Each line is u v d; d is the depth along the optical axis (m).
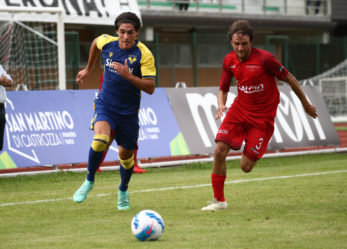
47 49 63.81
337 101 88.88
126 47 19.95
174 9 92.12
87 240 16.02
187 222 18.53
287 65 80.81
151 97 39.72
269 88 20.97
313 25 101.19
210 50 91.75
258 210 20.69
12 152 33.97
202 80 91.31
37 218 19.81
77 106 37.06
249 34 20.30
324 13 104.62
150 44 64.31
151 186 28.73
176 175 34.44
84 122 36.91
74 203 23.28
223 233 16.69
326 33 105.25
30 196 25.81
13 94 35.19
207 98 42.31
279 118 44.69
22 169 37.44
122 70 19.44
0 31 55.69
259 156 21.27
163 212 20.62
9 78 28.91
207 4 94.25
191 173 35.62
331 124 47.62
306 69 87.50
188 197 24.53
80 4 54.94
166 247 14.98
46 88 64.12
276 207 21.28
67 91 37.09
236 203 22.44
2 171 36.78
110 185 29.81
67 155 35.53
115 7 57.06
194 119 40.91
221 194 21.14
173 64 88.38
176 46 88.94
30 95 35.78
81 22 54.62
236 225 17.91
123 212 20.84
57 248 15.05
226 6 95.88
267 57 20.62
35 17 52.41
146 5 89.38
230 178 31.38
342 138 62.06
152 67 20.23
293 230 16.97
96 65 81.69
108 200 24.03
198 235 16.47
